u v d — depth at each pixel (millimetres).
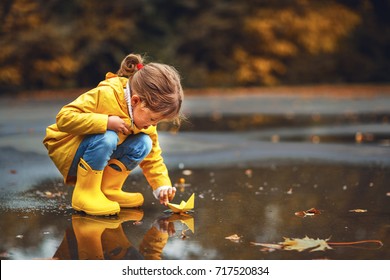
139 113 4266
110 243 3709
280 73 23000
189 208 4516
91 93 4309
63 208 4621
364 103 16547
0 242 3721
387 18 25875
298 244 3672
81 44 19250
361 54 25172
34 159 7203
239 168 6645
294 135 9930
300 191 5352
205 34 21141
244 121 12234
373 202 4891
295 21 22500
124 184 5609
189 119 12492
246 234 3908
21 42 17938
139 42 20031
